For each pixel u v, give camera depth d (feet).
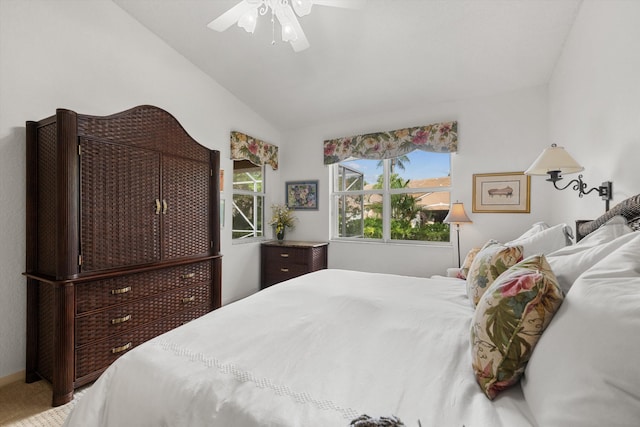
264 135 14.20
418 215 12.72
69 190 5.92
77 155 6.11
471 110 11.27
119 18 8.52
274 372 3.05
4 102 6.49
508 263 4.63
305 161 14.70
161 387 3.00
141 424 2.91
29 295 6.59
